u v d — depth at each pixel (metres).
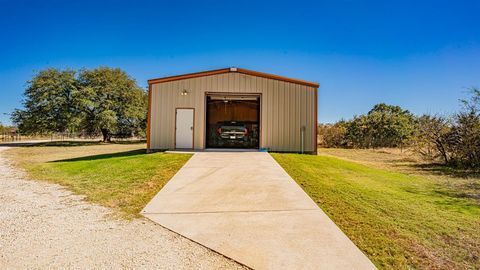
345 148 24.61
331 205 4.73
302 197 5.11
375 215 4.27
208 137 13.73
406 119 24.78
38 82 25.36
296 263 2.76
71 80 26.92
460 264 2.82
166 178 6.79
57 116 26.05
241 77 12.54
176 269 2.65
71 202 5.05
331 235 3.45
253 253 2.97
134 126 30.83
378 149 22.92
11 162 11.57
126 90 29.88
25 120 25.94
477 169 11.09
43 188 6.25
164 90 12.49
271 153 11.42
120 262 2.78
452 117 12.57
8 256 2.91
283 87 12.59
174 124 12.45
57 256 2.91
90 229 3.69
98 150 18.20
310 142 12.61
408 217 4.23
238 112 15.10
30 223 3.93
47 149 19.50
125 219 4.09
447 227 3.86
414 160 14.45
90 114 27.86
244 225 3.79
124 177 7.13
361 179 7.26
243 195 5.23
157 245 3.19
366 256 2.94
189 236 3.44
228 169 7.62
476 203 5.31
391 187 6.56
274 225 3.78
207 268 2.67
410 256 2.97
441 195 6.00
